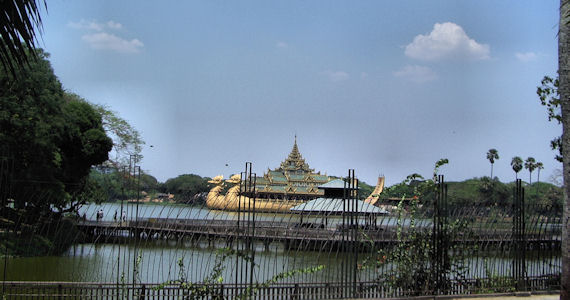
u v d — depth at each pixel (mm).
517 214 24516
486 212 27938
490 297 22875
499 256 30234
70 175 53562
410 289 22469
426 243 23031
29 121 44188
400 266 22750
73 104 56250
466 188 81062
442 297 22062
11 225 35594
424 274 22750
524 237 24391
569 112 16375
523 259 24297
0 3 9141
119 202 55156
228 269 35875
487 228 31203
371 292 23453
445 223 23016
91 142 54125
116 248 45781
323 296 22547
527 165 99125
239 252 21125
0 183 25297
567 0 16266
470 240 24953
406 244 23641
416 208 24391
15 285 20766
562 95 16516
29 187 39219
